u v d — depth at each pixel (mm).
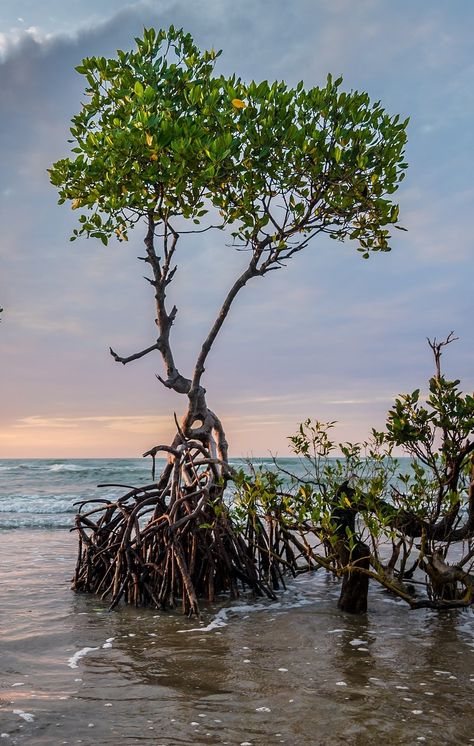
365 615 7664
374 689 5090
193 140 7414
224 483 8664
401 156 7984
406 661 5855
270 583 9523
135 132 7332
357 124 7820
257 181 7711
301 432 8594
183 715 4562
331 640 6582
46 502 22172
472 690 5070
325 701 4832
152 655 6090
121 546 8422
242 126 7645
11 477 34375
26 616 7688
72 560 11461
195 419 9523
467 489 7402
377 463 8281
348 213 8117
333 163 7742
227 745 4066
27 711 4605
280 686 5176
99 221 8469
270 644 6449
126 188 7766
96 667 5723
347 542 7531
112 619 7559
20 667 5734
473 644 6426
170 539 8148
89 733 4227
